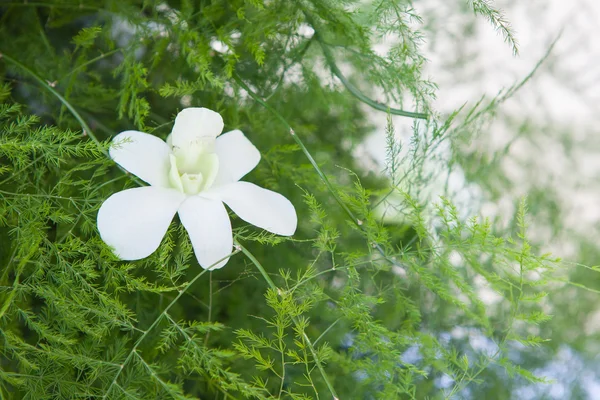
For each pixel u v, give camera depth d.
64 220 0.36
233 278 0.43
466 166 0.50
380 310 0.46
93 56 0.44
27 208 0.37
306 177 0.43
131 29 0.44
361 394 0.44
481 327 0.49
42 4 0.43
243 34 0.41
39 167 0.39
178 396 0.36
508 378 0.49
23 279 0.38
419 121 0.43
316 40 0.43
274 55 0.44
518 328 0.50
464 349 0.48
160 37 0.42
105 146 0.36
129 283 0.36
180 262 0.36
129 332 0.40
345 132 0.49
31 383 0.36
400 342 0.39
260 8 0.39
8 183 0.39
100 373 0.36
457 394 0.47
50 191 0.37
